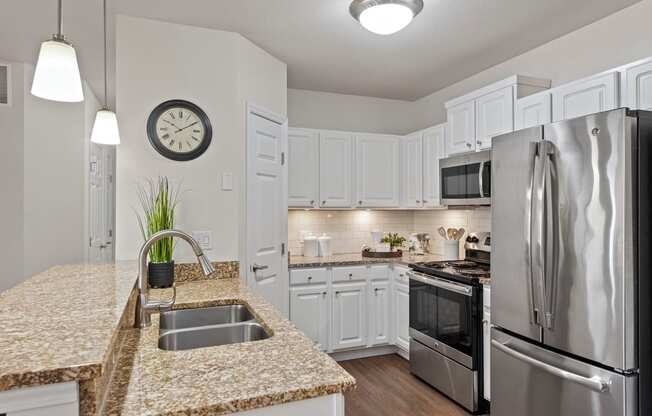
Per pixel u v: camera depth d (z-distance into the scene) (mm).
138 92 2611
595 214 1827
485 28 2795
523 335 2182
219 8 2506
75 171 3982
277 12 2561
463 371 2811
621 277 1729
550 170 2023
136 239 2592
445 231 3914
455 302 2906
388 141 4188
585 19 2670
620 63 2553
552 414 2018
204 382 1075
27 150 3645
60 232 3895
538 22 2709
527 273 2133
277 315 1774
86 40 3021
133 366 1188
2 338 935
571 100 2432
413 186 4059
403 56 3295
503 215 2332
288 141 3773
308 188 3840
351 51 3197
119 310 1193
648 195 1771
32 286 1571
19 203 3615
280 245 3369
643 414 1736
